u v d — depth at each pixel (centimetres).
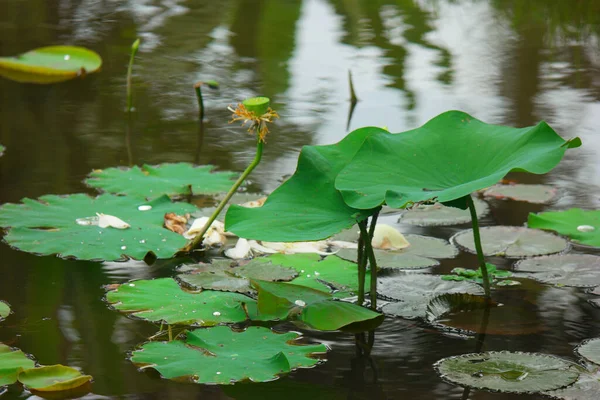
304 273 457
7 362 348
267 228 414
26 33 1082
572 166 654
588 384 333
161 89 870
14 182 593
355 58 998
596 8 1288
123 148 682
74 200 546
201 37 1093
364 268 424
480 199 581
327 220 418
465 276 455
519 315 409
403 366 359
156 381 340
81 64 941
